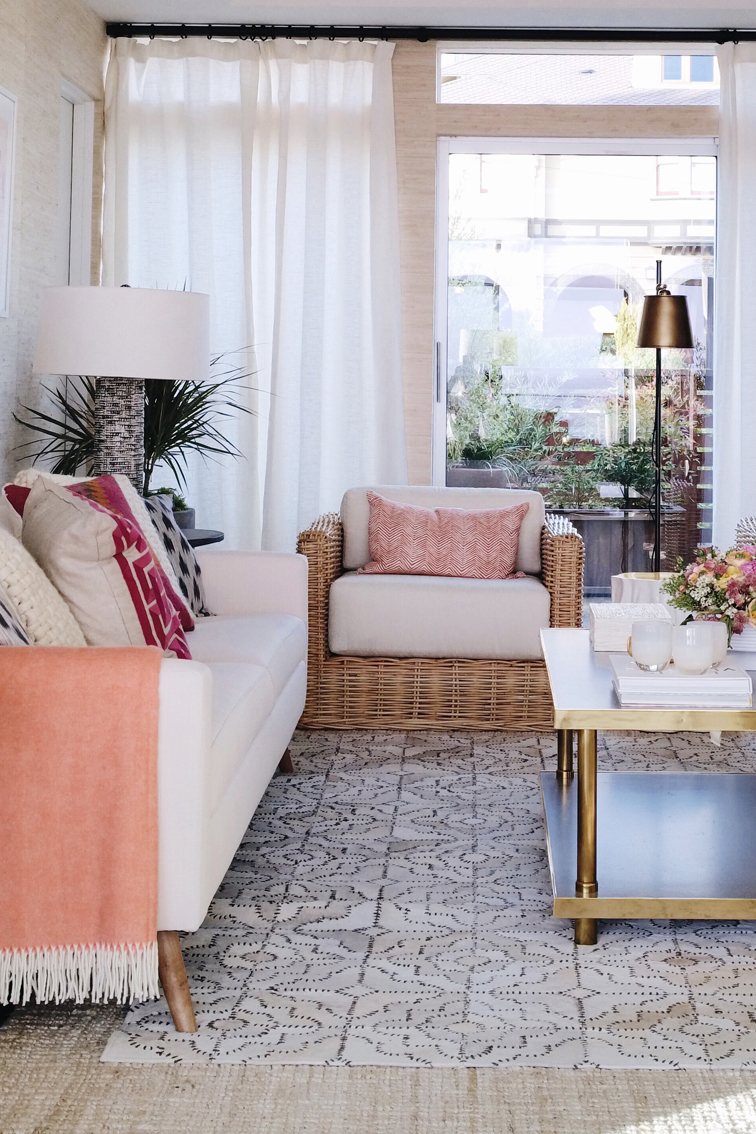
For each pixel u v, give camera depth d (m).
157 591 2.47
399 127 5.37
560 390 5.62
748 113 5.25
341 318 5.33
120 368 3.50
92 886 1.93
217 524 5.41
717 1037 2.01
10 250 4.27
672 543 5.66
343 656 4.07
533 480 5.67
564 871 2.47
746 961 2.32
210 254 5.30
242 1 5.00
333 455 5.41
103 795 1.92
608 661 2.79
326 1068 1.90
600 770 3.53
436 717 4.06
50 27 4.61
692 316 5.57
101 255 5.42
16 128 4.29
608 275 5.57
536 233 5.55
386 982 2.21
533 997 2.15
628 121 5.39
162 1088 1.84
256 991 2.17
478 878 2.72
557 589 4.00
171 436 4.48
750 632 2.87
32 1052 1.95
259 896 2.61
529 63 5.41
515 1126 1.74
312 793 3.35
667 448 5.63
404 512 4.33
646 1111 1.78
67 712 1.91
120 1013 2.09
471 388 5.63
